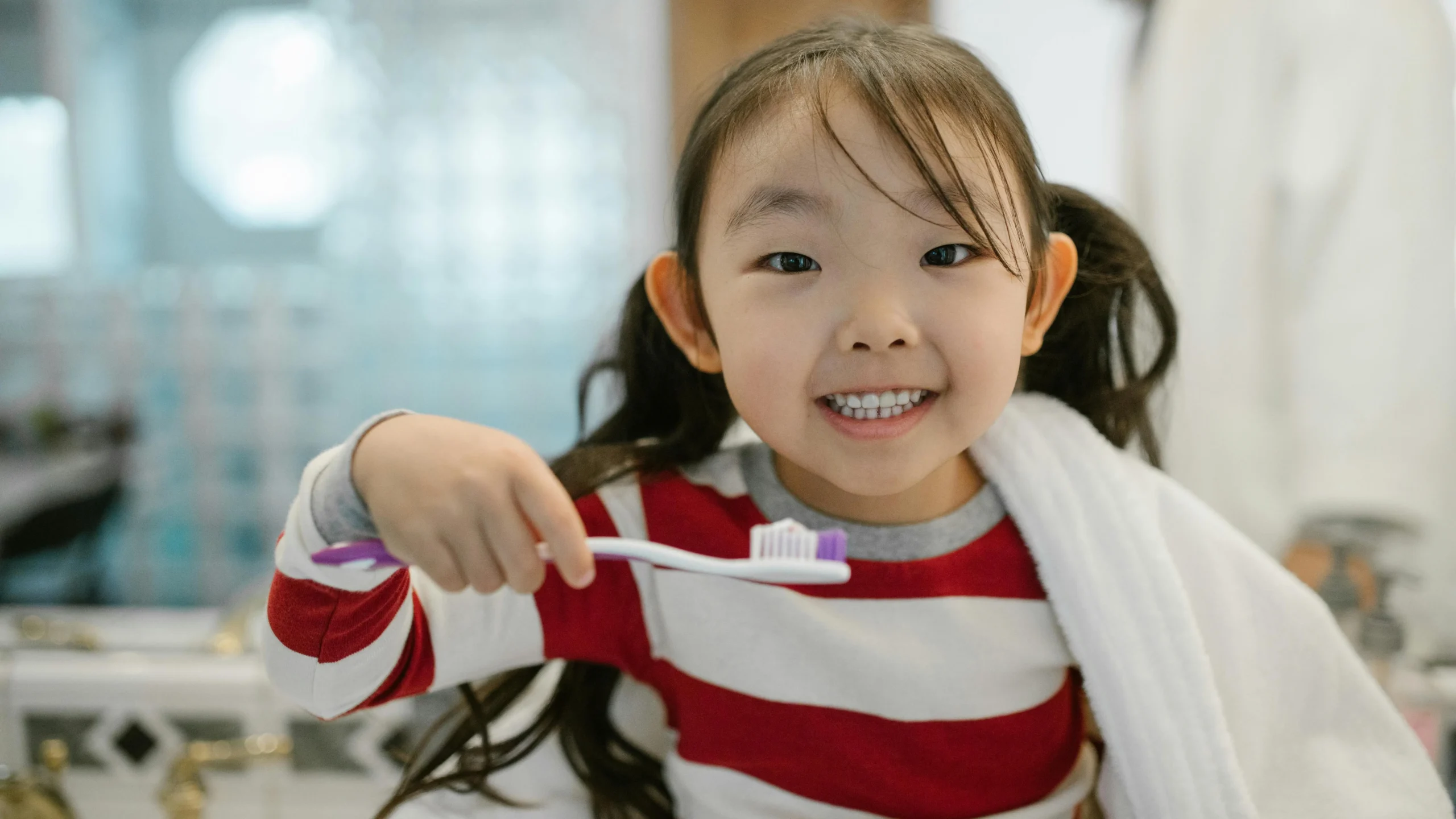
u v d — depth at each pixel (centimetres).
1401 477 60
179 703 69
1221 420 67
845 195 34
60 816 63
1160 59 71
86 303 101
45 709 70
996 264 36
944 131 35
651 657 45
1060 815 44
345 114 115
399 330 115
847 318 34
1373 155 63
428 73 115
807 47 39
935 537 42
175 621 80
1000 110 39
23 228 103
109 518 91
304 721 69
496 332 114
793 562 27
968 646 41
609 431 52
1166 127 70
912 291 34
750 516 44
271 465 102
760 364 35
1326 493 61
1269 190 67
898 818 42
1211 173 68
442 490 28
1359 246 62
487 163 114
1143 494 44
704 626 42
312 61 115
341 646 34
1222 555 43
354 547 29
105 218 107
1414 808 40
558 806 50
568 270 113
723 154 37
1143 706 40
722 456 48
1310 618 42
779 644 41
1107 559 42
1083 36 77
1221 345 67
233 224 115
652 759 50
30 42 103
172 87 113
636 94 109
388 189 116
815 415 36
